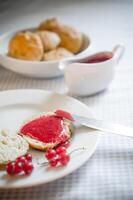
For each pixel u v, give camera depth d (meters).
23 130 0.54
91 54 0.73
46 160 0.49
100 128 0.54
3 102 0.64
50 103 0.63
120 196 0.44
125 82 0.73
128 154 0.52
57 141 0.51
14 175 0.45
